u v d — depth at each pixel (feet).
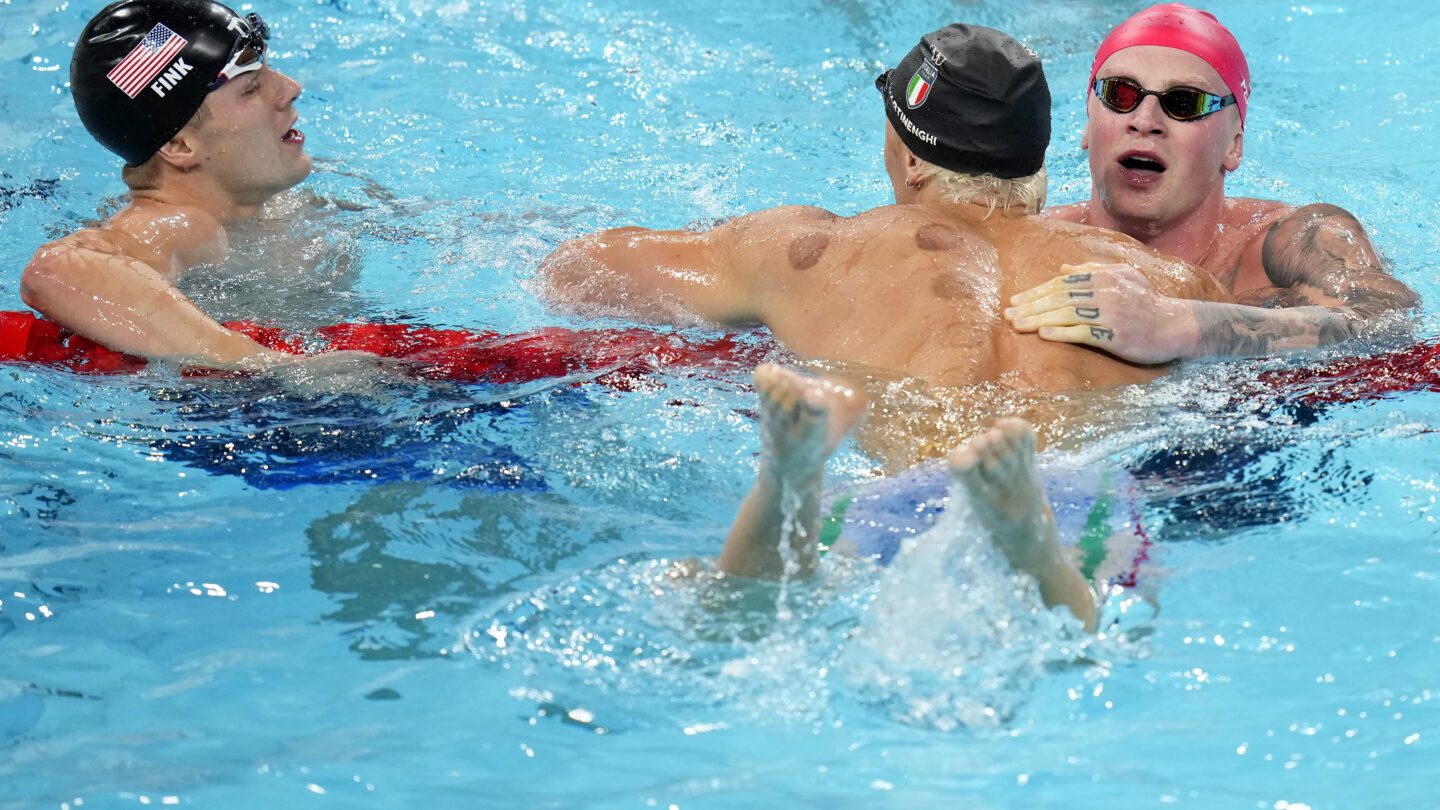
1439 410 37.11
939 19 81.20
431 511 34.47
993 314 37.35
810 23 81.30
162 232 48.21
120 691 28.25
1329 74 72.84
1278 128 66.39
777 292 40.40
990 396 35.22
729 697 27.50
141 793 25.11
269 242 51.49
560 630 29.43
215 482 36.40
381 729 26.78
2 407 39.99
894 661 28.02
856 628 28.71
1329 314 40.52
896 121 41.50
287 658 29.17
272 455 37.52
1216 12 81.51
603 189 60.39
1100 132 48.52
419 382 41.19
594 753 26.04
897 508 31.86
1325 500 33.27
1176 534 32.07
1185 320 37.55
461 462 36.63
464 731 26.73
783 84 73.72
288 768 25.76
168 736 26.81
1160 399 36.47
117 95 48.11
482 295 48.34
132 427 39.17
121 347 43.11
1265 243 47.88
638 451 36.63
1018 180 40.96
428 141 65.57
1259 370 38.40
